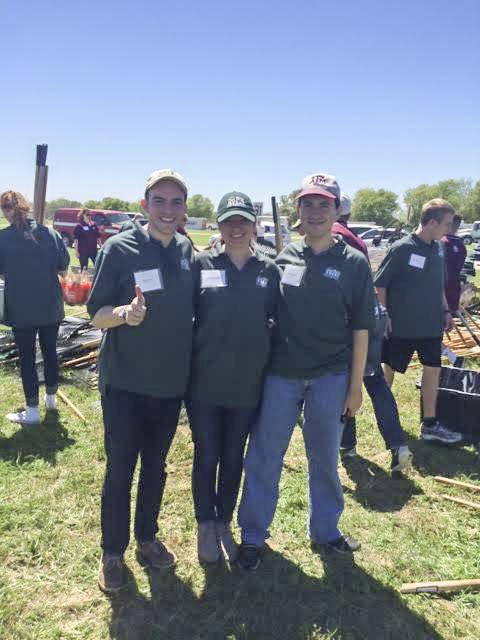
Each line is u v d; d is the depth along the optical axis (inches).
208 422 100.3
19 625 87.7
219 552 107.0
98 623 89.6
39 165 240.8
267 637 87.4
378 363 141.9
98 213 997.2
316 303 95.8
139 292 81.8
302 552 109.7
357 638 87.9
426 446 161.8
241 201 92.9
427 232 152.3
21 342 161.6
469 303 370.9
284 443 103.7
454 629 90.0
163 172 87.7
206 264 97.2
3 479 133.1
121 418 91.4
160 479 101.2
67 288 379.6
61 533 112.2
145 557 103.6
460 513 125.9
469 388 179.8
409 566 106.2
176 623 89.8
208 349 96.2
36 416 166.6
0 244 154.3
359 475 143.3
